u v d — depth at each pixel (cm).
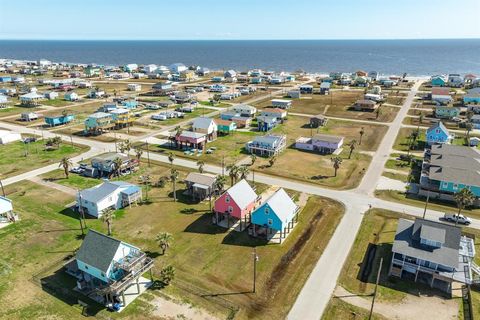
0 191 7619
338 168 8825
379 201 7144
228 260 5353
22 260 5366
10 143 10944
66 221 6462
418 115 13912
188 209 6894
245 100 17400
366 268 5172
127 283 4503
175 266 5216
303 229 6169
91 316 4288
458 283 4869
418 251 4916
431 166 7750
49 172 8669
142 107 15588
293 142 10912
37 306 4453
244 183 6588
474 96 15262
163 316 4275
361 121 13262
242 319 4250
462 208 6831
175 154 9888
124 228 6216
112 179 8225
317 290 4731
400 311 4362
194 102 16250
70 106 15950
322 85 19088
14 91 18500
